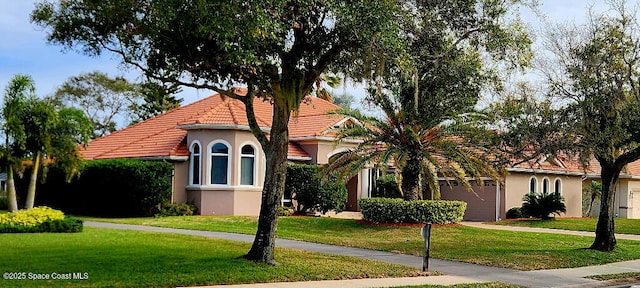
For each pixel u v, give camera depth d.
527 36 18.42
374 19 12.89
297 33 13.83
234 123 29.42
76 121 22.59
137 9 12.99
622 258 19.14
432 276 14.53
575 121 18.70
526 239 23.12
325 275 13.59
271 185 14.22
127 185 27.80
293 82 14.02
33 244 15.95
